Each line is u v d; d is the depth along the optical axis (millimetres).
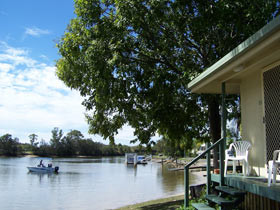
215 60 10445
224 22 10023
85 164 63656
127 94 11086
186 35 11297
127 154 68438
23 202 18906
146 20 10406
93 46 10164
